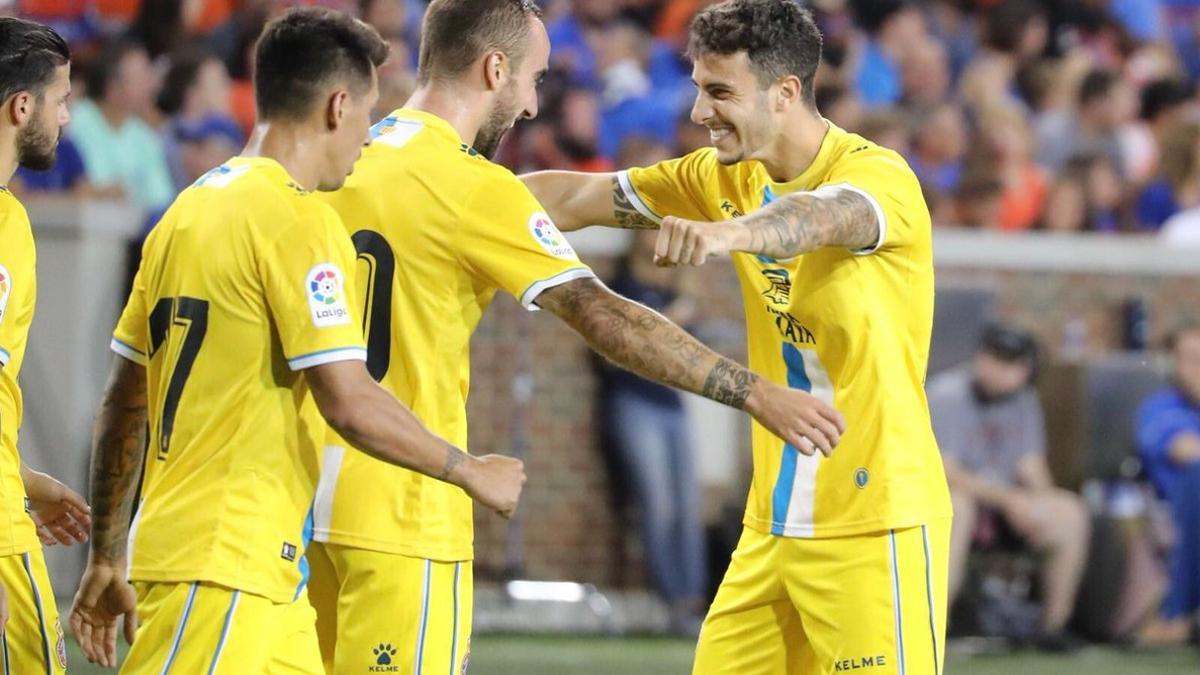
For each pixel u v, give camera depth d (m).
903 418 14.62
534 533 33.00
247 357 12.56
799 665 15.42
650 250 31.89
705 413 32.44
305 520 13.00
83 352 31.14
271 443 12.66
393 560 14.07
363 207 13.98
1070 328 35.00
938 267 34.75
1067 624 31.77
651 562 31.80
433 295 13.95
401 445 12.41
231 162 13.11
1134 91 44.50
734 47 14.27
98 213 31.31
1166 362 32.06
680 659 29.00
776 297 14.81
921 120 40.91
